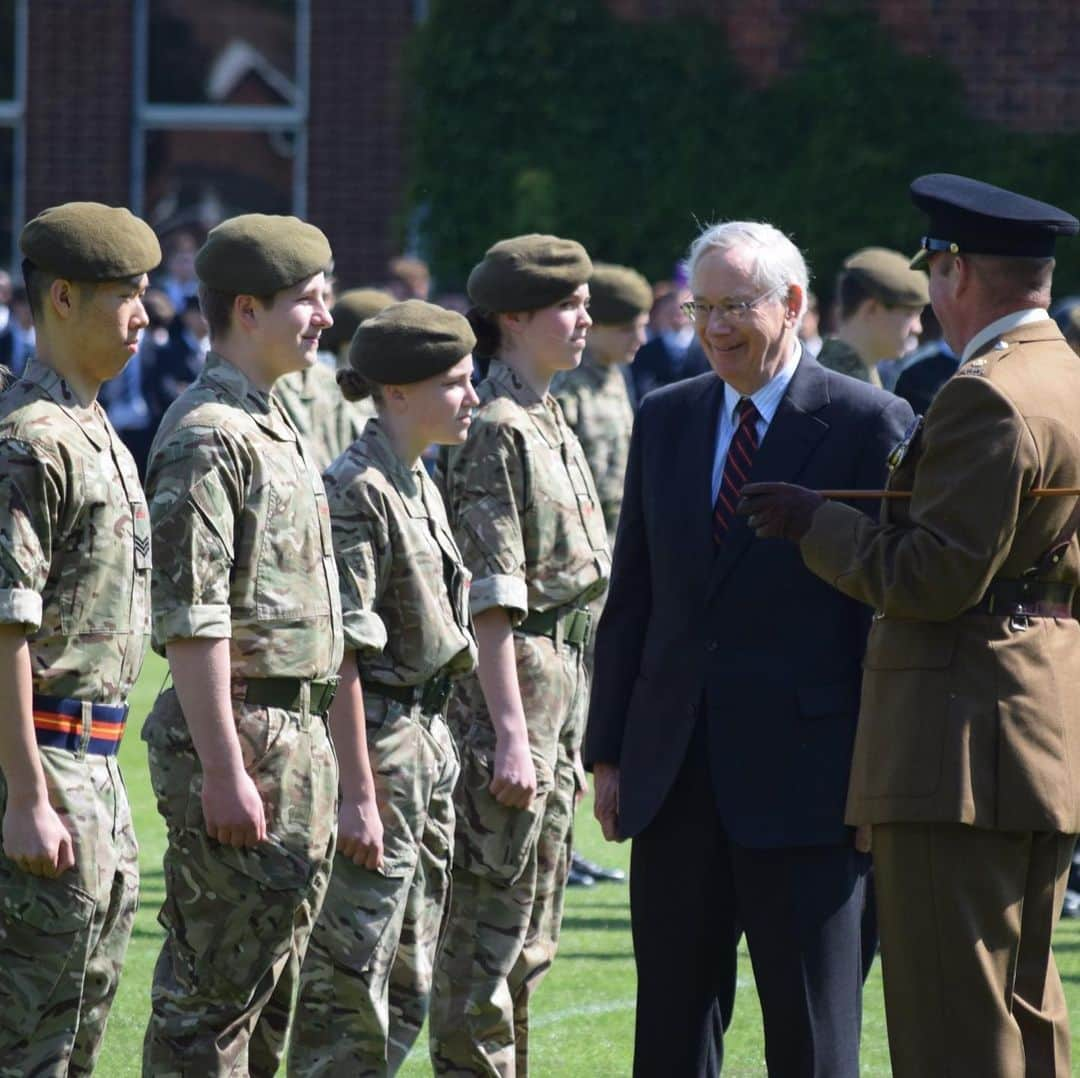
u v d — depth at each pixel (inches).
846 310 913.5
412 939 569.0
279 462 511.2
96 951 490.3
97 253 474.0
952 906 491.8
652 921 565.9
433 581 555.5
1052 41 1937.7
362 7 2076.8
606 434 978.1
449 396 559.2
